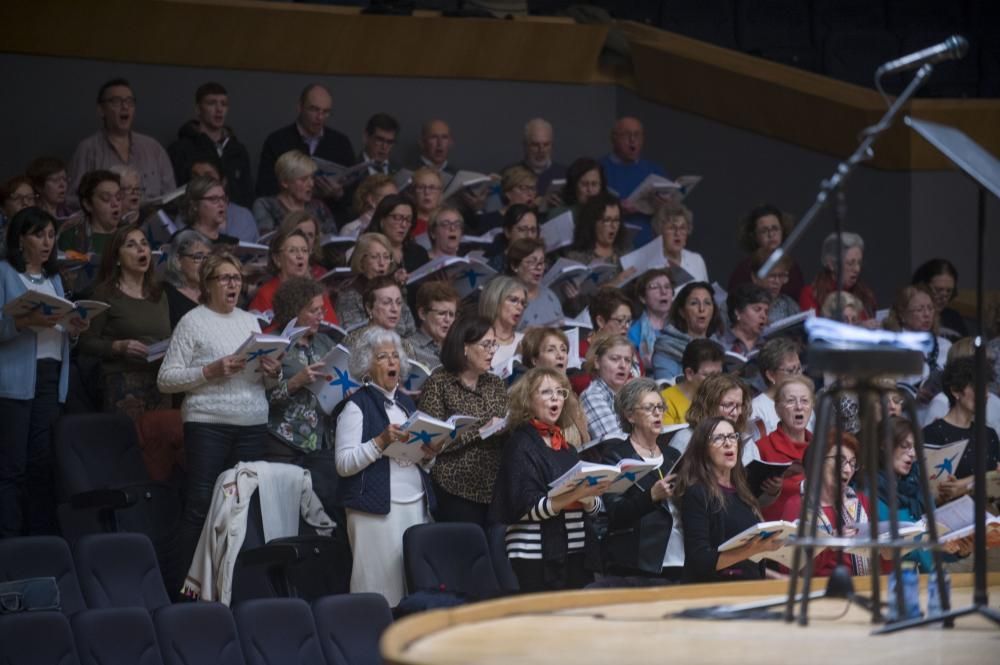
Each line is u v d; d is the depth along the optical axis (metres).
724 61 32.84
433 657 7.68
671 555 18.53
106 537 18.11
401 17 31.83
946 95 34.25
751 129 32.50
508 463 18.45
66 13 29.05
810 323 9.68
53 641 16.06
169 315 21.23
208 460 19.06
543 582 18.27
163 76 30.28
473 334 19.45
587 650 8.05
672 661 7.68
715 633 8.88
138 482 19.34
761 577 18.06
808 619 9.68
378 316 20.33
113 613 16.66
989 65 34.84
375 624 18.16
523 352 20.30
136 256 20.83
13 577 17.25
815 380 24.97
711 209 33.22
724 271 33.03
